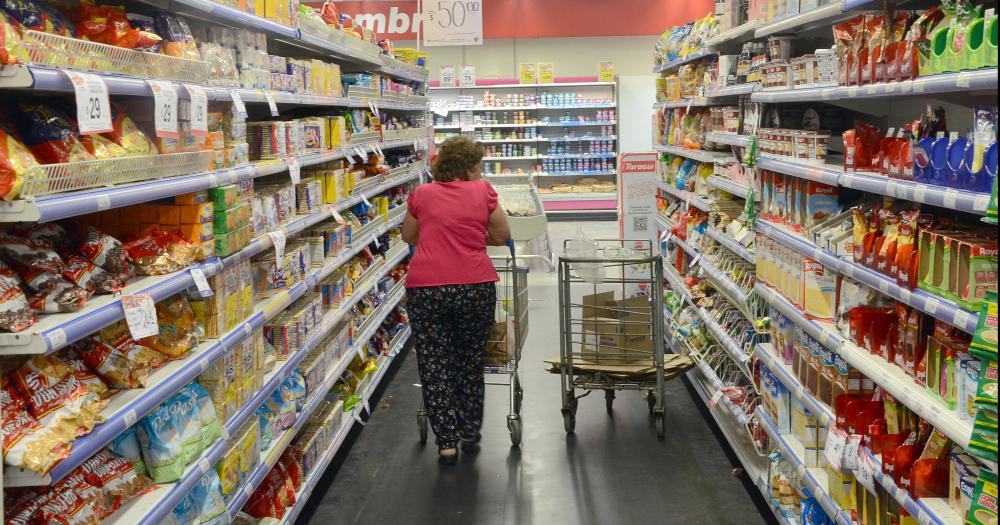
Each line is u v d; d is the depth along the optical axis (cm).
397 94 741
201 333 298
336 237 511
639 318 527
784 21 364
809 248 328
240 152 348
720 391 495
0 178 190
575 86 1706
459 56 1777
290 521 371
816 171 316
